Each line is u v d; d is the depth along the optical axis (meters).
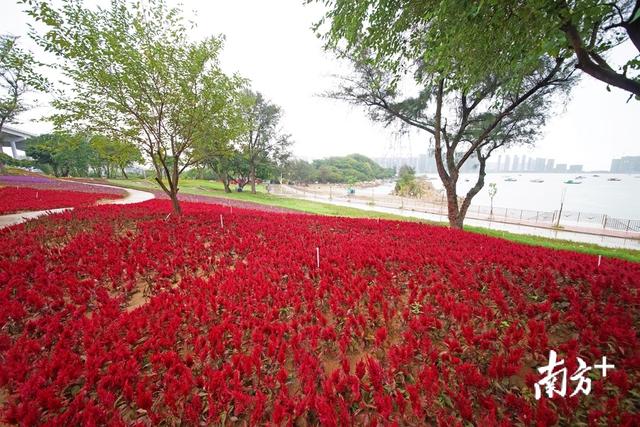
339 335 3.11
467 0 3.20
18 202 13.10
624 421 1.86
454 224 12.27
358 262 4.91
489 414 1.93
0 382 2.27
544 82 8.51
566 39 3.22
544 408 1.90
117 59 6.98
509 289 3.91
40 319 3.18
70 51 6.65
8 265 4.59
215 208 13.12
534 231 18.05
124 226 8.21
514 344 2.80
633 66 3.22
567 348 2.61
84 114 7.38
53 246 6.25
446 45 3.73
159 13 7.48
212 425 2.05
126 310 3.80
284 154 38.91
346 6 3.97
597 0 2.97
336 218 10.77
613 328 2.71
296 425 2.08
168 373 2.32
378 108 12.44
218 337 2.84
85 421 1.92
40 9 6.14
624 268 5.02
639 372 2.37
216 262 5.37
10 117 25.59
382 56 4.59
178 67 7.90
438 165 11.82
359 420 2.12
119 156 8.43
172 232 7.40
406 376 2.51
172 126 8.62
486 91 9.34
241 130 9.72
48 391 2.12
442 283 4.20
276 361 2.67
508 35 3.76
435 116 11.27
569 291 3.63
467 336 2.73
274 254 5.48
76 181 31.28
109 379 2.27
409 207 29.70
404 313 3.25
